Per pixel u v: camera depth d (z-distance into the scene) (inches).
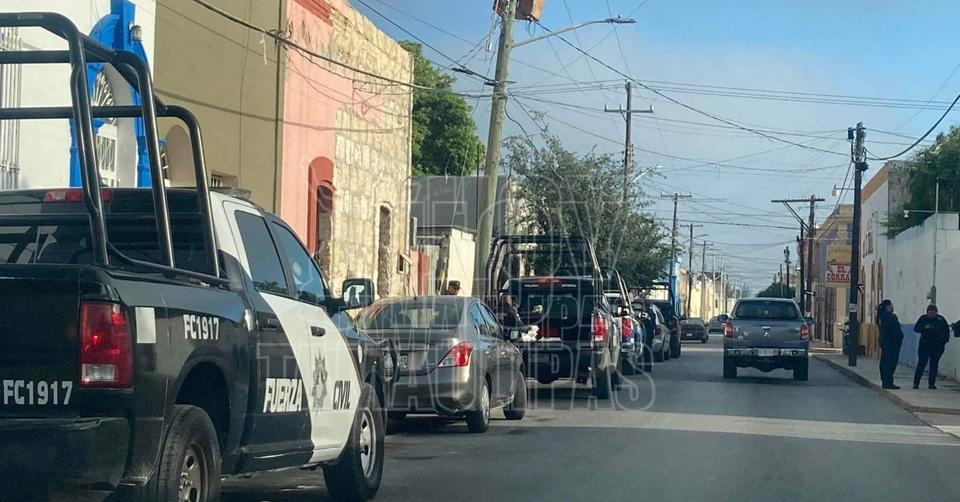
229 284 262.7
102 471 204.1
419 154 1974.7
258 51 745.6
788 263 3622.0
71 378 204.1
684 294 3863.2
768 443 511.8
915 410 727.7
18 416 204.7
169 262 239.3
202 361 237.9
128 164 592.1
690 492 372.8
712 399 758.5
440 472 413.1
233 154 713.6
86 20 536.1
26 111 251.9
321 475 413.4
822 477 414.3
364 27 953.5
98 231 215.8
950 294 1084.5
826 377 1109.7
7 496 200.5
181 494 228.5
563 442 503.8
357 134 940.0
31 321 205.2
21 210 284.2
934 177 1465.3
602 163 1414.9
